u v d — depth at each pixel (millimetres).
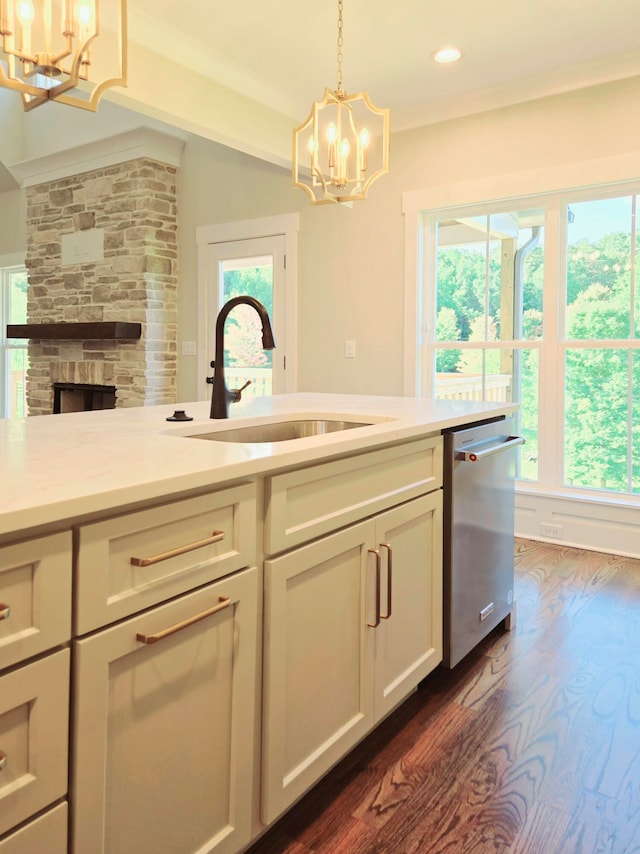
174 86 3324
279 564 1318
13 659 850
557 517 3748
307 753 1446
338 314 4535
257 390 5000
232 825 1249
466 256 4109
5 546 831
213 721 1195
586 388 3738
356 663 1612
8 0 1432
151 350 5156
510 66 3480
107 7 2900
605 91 3492
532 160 3734
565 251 3773
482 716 1927
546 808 1530
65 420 1856
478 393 4094
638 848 1403
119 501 949
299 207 4652
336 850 1397
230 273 5094
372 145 4305
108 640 973
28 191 5910
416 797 1569
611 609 2756
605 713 1942
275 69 3549
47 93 1540
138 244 5102
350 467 1541
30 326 5703
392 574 1760
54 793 915
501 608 2430
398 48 3291
